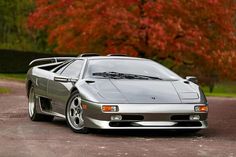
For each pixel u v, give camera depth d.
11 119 12.78
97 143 9.02
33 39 52.19
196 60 28.33
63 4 28.20
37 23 29.17
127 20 25.73
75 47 27.73
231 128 11.57
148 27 25.78
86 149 8.36
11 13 51.22
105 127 9.70
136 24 26.34
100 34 26.69
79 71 11.05
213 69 28.59
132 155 7.89
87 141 9.24
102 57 11.45
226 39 27.73
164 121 9.84
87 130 10.21
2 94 22.23
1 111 14.70
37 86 12.30
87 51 27.69
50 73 11.99
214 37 27.73
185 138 9.90
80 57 11.69
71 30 27.89
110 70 10.97
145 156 7.82
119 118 9.73
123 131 10.74
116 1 26.39
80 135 10.03
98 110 9.75
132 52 26.48
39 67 12.86
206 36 27.50
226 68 27.27
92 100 9.88
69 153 8.00
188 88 10.55
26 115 13.73
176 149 8.48
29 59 46.28
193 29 26.41
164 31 25.44
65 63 11.93
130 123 9.80
